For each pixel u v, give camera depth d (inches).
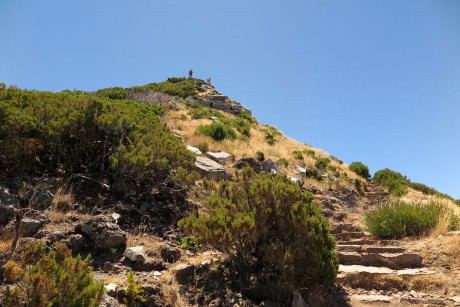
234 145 691.4
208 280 227.1
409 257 297.0
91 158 347.6
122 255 235.6
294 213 250.1
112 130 358.0
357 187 754.8
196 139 661.3
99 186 321.1
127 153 317.7
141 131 388.2
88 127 342.0
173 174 360.2
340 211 538.0
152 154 342.3
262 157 641.0
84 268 163.9
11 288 163.0
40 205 266.8
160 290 202.5
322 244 240.8
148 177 353.4
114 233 239.5
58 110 349.7
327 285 236.8
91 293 154.3
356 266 295.4
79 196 298.2
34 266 153.4
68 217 262.4
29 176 299.4
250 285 228.8
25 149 292.7
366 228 413.7
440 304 238.5
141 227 281.4
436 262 292.0
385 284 269.6
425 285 263.6
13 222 230.5
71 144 343.6
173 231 289.9
